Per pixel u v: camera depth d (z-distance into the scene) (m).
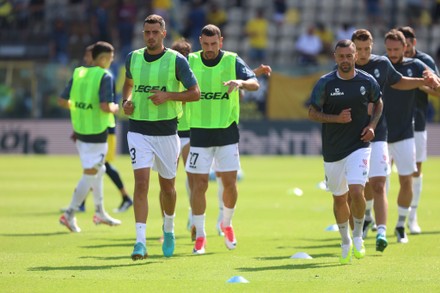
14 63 80.56
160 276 22.98
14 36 89.31
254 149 79.75
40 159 75.06
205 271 23.81
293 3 96.31
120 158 76.19
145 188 25.42
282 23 93.31
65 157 77.62
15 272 23.61
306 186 52.25
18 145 80.81
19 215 38.28
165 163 25.86
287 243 29.86
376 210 26.91
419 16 94.25
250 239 30.92
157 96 25.11
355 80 24.83
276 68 79.50
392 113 30.86
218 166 28.08
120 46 87.44
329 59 88.81
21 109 80.81
